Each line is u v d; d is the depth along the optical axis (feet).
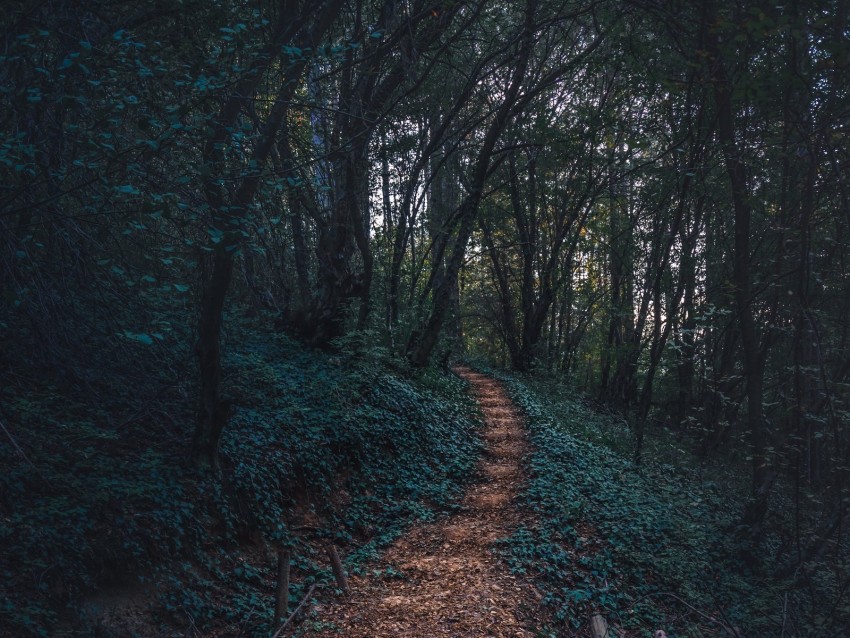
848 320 36.86
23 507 20.97
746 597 32.78
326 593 27.78
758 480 38.75
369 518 37.04
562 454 51.19
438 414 56.90
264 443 33.81
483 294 128.98
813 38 28.04
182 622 22.34
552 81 68.13
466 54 74.64
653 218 73.77
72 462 24.36
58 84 18.86
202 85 18.75
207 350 27.81
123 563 21.95
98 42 21.34
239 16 23.89
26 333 27.22
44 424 25.23
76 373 27.84
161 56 22.54
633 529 36.99
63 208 22.62
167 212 18.63
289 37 27.78
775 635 28.53
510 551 33.58
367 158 58.13
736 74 33.06
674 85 35.86
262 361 43.50
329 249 53.52
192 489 27.07
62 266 24.23
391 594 28.60
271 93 29.78
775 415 46.09
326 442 38.47
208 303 27.20
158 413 30.30
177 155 22.41
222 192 22.77
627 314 70.69
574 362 122.62
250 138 24.32
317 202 53.06
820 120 28.25
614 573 32.68
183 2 23.88
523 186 98.58
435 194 107.24
